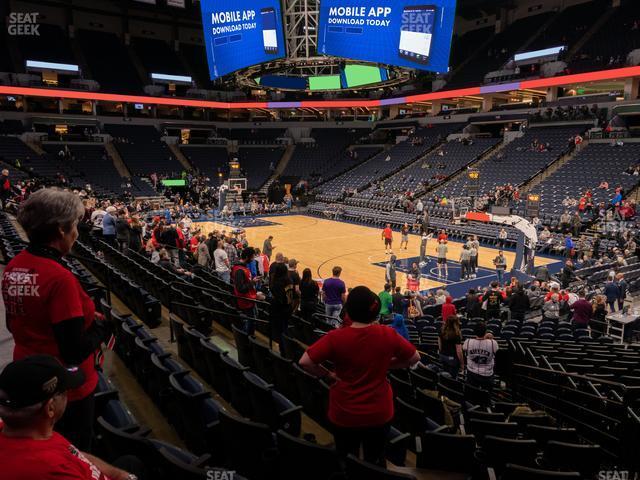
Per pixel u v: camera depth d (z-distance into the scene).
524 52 39.50
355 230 30.53
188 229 23.41
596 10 40.44
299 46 20.25
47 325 2.05
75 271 7.27
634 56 31.23
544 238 24.14
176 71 49.47
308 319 8.62
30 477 1.30
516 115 37.19
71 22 46.50
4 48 41.34
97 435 3.25
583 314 12.30
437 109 44.94
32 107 42.75
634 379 6.54
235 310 7.64
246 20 20.70
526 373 7.51
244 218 36.16
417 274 16.05
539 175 31.12
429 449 3.66
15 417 1.34
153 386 4.82
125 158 42.12
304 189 42.78
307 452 2.89
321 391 4.73
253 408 4.36
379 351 2.59
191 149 46.91
